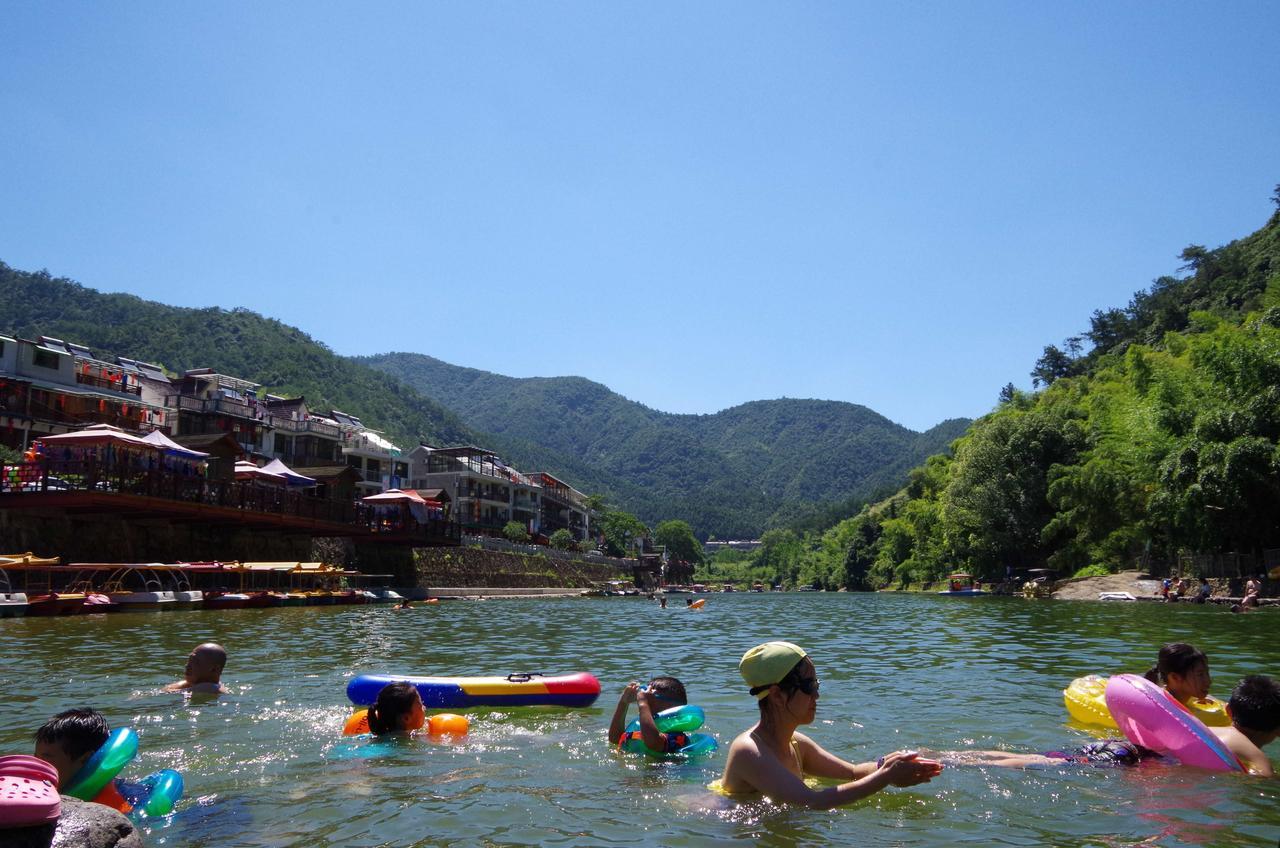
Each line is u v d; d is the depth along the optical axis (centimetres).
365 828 402
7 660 1141
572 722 692
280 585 3403
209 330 14125
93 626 1800
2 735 623
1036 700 805
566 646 1527
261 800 453
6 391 3878
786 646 450
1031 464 5078
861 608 3447
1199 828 394
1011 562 5212
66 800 292
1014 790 463
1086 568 4234
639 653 1390
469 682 756
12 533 2469
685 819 413
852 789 413
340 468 4456
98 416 4275
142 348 12662
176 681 920
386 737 620
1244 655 1155
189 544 3153
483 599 4412
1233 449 2956
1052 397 7200
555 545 8194
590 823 409
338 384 15238
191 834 394
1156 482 3553
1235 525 3084
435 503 4634
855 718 705
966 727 663
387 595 3559
